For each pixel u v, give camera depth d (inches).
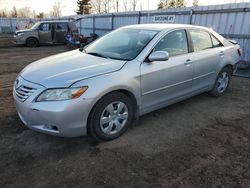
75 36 576.1
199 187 98.4
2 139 130.6
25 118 119.2
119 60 135.5
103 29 722.2
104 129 127.2
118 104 129.5
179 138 137.1
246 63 335.0
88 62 133.6
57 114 109.0
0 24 1343.5
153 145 128.8
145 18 538.3
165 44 150.5
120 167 109.7
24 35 610.9
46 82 114.0
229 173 107.4
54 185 98.2
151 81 140.2
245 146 130.4
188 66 162.9
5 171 105.9
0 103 182.2
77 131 116.0
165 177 103.8
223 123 158.6
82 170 107.3
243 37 355.3
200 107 185.3
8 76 282.5
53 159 114.8
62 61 137.8
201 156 119.9
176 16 452.1
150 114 168.2
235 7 356.5
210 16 392.2
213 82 196.4
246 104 195.5
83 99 112.5
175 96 161.9
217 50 191.8
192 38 171.0
